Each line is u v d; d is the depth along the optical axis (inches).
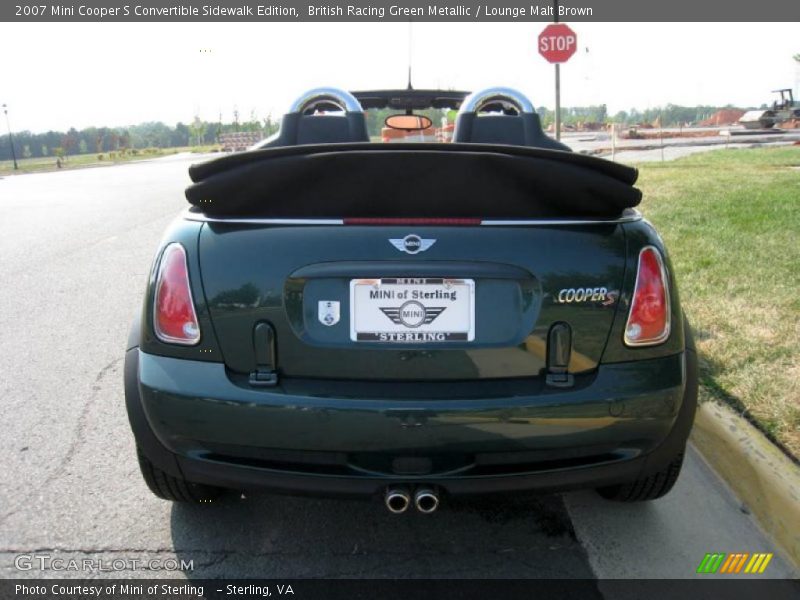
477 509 106.7
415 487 80.3
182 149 3181.6
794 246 237.1
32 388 152.2
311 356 79.5
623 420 79.8
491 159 78.4
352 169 78.9
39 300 226.2
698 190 395.2
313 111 137.9
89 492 109.9
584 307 80.0
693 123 2188.7
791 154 692.7
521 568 92.4
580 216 82.7
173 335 81.6
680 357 84.3
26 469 117.0
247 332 79.8
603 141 1162.0
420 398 77.5
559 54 412.5
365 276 78.8
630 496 102.7
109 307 217.5
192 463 83.5
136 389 85.2
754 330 159.9
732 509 107.2
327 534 99.7
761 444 111.8
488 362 79.4
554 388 79.1
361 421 77.0
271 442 78.9
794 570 92.4
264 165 79.0
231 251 80.7
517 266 79.1
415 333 79.4
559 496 110.7
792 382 133.3
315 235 79.8
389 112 193.9
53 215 467.5
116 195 634.8
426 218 80.7
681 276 206.4
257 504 107.0
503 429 77.5
